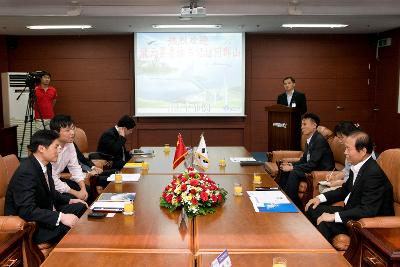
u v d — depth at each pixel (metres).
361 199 2.73
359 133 2.79
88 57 8.11
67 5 5.95
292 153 5.25
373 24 7.13
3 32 7.68
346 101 8.27
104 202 2.73
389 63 7.80
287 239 2.08
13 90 7.41
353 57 8.20
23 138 6.92
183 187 2.51
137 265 1.77
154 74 8.00
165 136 8.20
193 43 7.96
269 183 3.30
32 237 2.44
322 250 1.94
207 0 5.77
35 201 2.76
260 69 8.20
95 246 1.99
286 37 8.13
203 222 2.34
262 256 1.86
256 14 6.06
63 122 3.69
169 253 1.91
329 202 3.25
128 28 7.46
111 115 8.21
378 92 8.19
